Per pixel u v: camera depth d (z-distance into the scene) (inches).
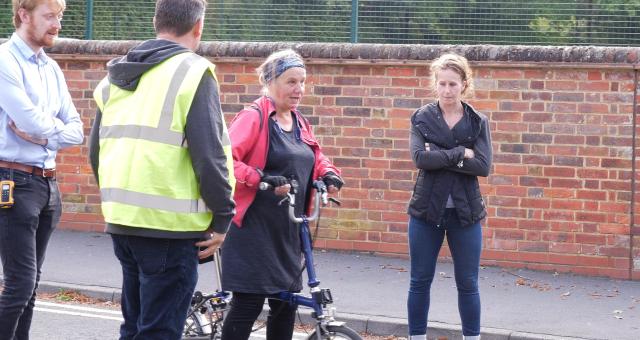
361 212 450.3
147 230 186.7
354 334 225.8
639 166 415.2
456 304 361.1
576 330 330.3
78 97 492.7
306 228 236.1
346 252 453.4
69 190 494.9
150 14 499.2
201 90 187.5
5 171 232.8
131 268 196.7
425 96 439.5
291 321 243.1
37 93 239.1
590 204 421.4
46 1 236.7
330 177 241.3
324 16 468.8
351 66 448.1
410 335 279.3
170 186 186.4
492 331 326.0
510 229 430.6
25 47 239.0
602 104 417.7
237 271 229.5
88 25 505.7
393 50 440.1
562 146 422.9
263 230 230.5
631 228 417.4
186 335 260.2
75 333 315.3
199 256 196.1
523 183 427.8
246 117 232.7
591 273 422.6
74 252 440.8
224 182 187.0
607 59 413.1
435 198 270.8
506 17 446.9
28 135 233.0
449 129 274.2
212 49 465.1
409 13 458.3
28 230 234.1
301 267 238.2
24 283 233.0
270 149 233.9
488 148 274.4
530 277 414.9
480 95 430.6
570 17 439.5
